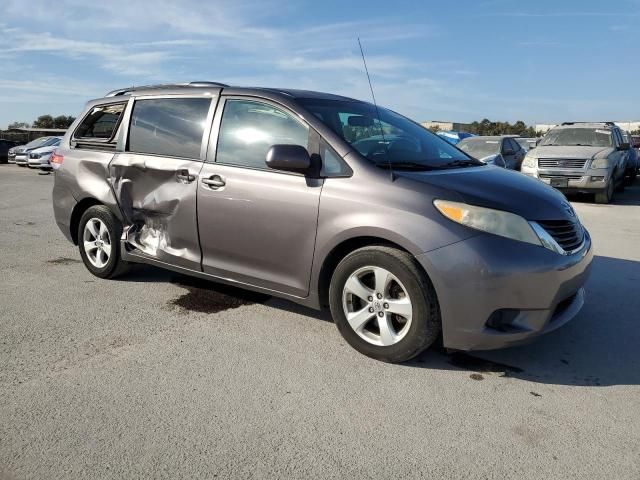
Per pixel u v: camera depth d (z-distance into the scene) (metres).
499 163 12.07
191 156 4.28
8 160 28.92
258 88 4.15
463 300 3.12
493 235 3.12
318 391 3.08
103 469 2.36
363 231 3.36
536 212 3.30
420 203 3.25
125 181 4.71
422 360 3.51
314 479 2.32
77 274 5.41
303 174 3.66
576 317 4.31
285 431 2.67
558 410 2.92
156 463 2.41
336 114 3.98
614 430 2.73
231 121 4.13
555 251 3.23
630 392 3.13
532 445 2.59
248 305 4.52
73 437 2.59
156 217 4.54
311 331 3.97
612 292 4.96
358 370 3.35
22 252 6.43
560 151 11.75
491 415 2.86
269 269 3.88
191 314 4.30
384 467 2.41
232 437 2.62
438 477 2.34
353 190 3.45
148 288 4.95
